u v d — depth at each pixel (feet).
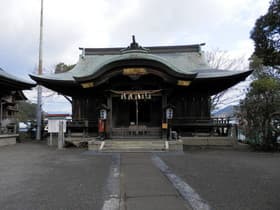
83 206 13.78
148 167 25.27
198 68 59.31
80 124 51.93
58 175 21.75
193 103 53.62
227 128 49.55
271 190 16.72
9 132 55.31
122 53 49.67
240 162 28.43
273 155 34.94
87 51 69.82
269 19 40.27
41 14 70.08
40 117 65.67
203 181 19.29
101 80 44.52
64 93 57.41
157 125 55.72
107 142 41.60
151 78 47.50
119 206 13.71
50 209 13.35
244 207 13.44
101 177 20.88
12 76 51.62
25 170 24.08
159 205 13.79
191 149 43.42
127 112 56.80
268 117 41.01
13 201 14.70
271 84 41.29
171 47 69.00
